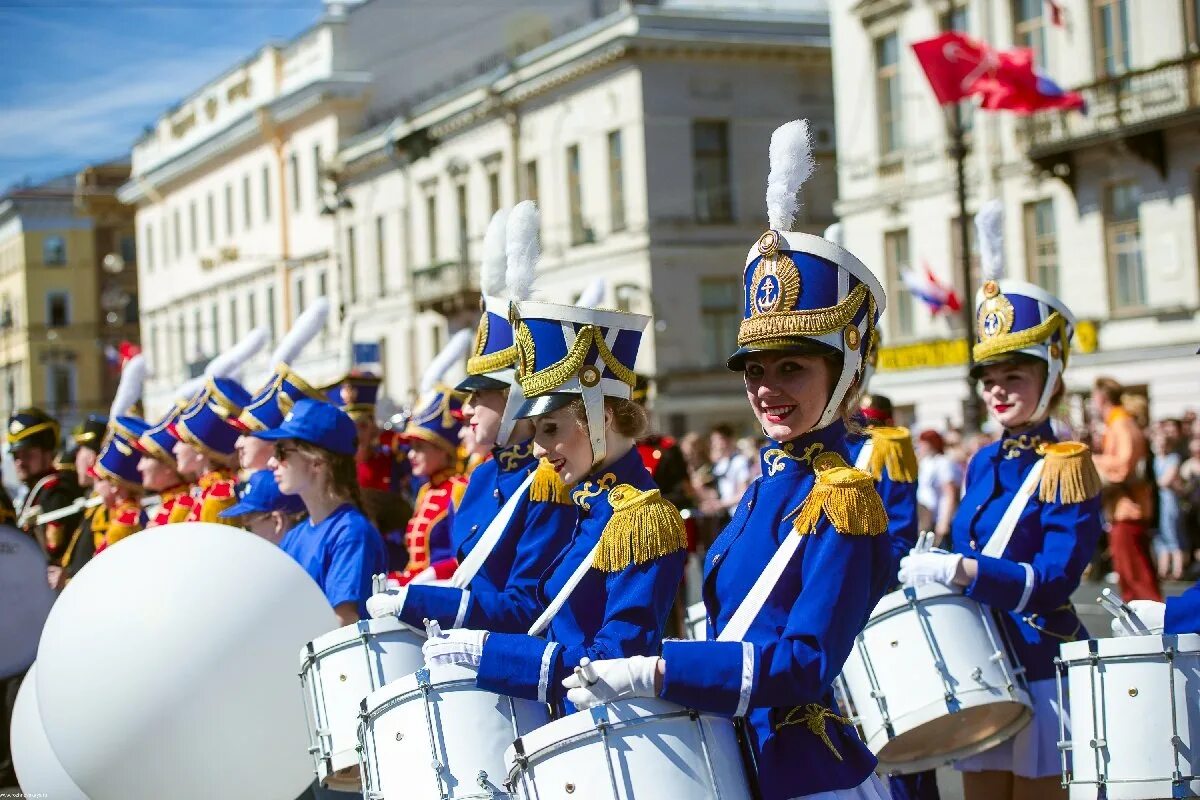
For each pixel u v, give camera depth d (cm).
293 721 532
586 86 3553
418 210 4191
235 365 844
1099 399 1283
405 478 1131
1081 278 2458
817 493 370
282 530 701
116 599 522
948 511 1448
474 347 576
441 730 447
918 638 518
